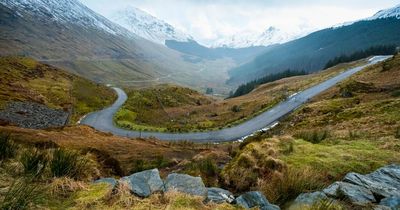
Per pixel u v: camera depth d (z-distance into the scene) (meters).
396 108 31.55
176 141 53.91
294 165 10.15
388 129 20.36
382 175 8.91
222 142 53.09
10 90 92.06
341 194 7.39
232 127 65.44
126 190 6.13
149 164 20.77
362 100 52.62
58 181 6.39
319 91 89.31
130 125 76.25
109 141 36.81
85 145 29.03
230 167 11.04
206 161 13.65
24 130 31.16
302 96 86.00
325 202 6.50
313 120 42.78
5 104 76.00
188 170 13.73
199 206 6.00
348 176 8.55
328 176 9.54
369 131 20.39
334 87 85.25
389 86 59.28
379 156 11.23
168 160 21.50
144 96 120.50
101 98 130.75
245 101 102.44
